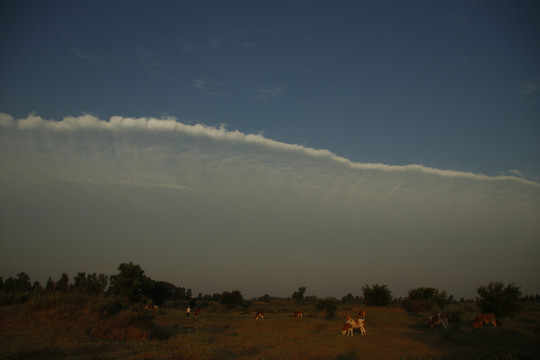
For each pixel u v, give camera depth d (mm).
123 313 24406
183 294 142375
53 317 22781
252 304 112375
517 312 37469
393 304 77875
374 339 25359
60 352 16406
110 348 18500
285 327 37562
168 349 18953
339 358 18578
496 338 25859
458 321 41312
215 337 28625
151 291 67875
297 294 124000
